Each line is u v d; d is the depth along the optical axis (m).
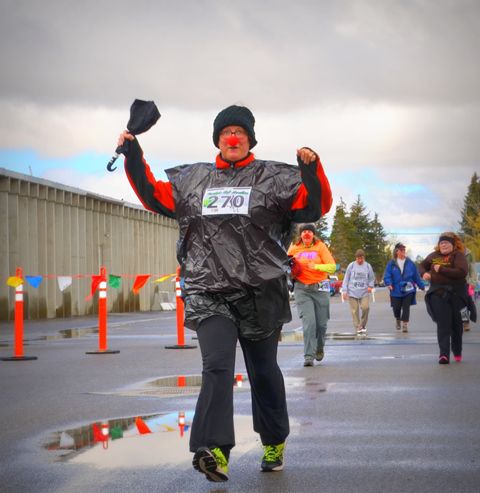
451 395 8.62
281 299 5.37
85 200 43.28
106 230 47.00
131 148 5.42
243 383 9.71
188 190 5.43
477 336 17.78
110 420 7.34
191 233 5.41
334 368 11.42
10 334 22.08
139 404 8.28
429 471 5.38
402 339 17.19
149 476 5.32
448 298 11.77
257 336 5.33
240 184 5.34
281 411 5.44
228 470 5.46
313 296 11.88
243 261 5.27
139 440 6.41
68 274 41.06
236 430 6.77
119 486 5.09
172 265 60.84
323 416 7.39
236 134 5.38
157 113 5.43
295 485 5.08
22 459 5.82
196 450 4.90
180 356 13.95
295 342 16.56
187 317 5.30
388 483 5.10
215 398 5.02
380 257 141.12
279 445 5.46
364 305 18.09
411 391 8.96
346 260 129.62
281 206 5.32
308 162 5.09
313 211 5.23
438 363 11.83
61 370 11.73
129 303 50.38
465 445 6.14
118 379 10.56
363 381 9.90
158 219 57.09
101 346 14.77
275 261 5.33
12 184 35.47
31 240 37.09
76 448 6.16
